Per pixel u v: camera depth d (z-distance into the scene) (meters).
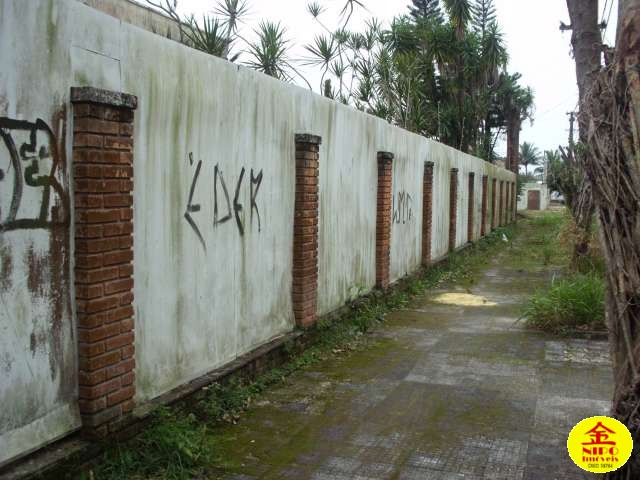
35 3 3.41
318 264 7.32
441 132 24.75
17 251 3.35
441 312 9.41
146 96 4.32
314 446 4.50
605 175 2.76
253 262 5.87
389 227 9.88
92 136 3.71
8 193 3.29
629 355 2.69
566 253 15.81
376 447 4.49
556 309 7.96
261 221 5.99
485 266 15.19
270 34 8.11
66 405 3.70
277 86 6.17
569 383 5.92
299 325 6.78
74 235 3.73
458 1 23.00
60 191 3.62
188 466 4.07
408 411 5.20
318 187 7.11
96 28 3.85
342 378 6.08
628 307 2.70
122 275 4.00
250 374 5.66
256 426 4.86
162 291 4.57
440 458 4.31
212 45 6.97
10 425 3.32
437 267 13.41
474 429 4.82
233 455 4.34
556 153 12.32
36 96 3.44
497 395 5.59
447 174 14.77
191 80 4.82
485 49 24.39
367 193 9.03
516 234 25.36
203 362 5.10
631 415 2.63
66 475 3.54
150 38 4.35
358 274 8.77
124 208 4.00
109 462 3.82
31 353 3.45
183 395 4.64
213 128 5.14
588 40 7.67
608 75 2.84
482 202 20.86
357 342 7.49
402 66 17.38
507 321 8.70
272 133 6.12
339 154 7.86
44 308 3.53
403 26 21.02
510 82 31.28
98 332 3.81
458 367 6.47
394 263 10.53
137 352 4.31
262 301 6.08
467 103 25.38
